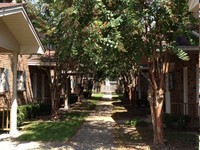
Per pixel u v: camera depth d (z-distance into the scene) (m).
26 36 13.98
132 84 22.64
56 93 20.55
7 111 14.53
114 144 11.84
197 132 13.86
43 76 26.44
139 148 11.07
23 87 21.27
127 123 17.20
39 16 18.59
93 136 13.56
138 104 28.73
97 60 11.48
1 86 17.73
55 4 13.52
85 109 27.45
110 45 9.53
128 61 11.66
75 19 10.30
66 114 22.81
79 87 37.00
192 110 16.05
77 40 10.96
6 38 13.12
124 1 9.76
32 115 20.02
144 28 10.65
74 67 21.78
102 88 65.81
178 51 10.54
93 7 9.86
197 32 12.25
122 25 9.84
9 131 14.45
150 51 11.03
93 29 9.63
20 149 11.09
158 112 11.55
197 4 8.05
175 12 10.10
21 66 21.05
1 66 17.66
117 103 35.00
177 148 10.88
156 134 11.61
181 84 17.38
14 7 11.42
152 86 11.63
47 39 18.38
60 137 13.23
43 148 11.24
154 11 9.93
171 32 10.72
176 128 14.84
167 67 11.63
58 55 19.00
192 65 16.11
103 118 20.33
